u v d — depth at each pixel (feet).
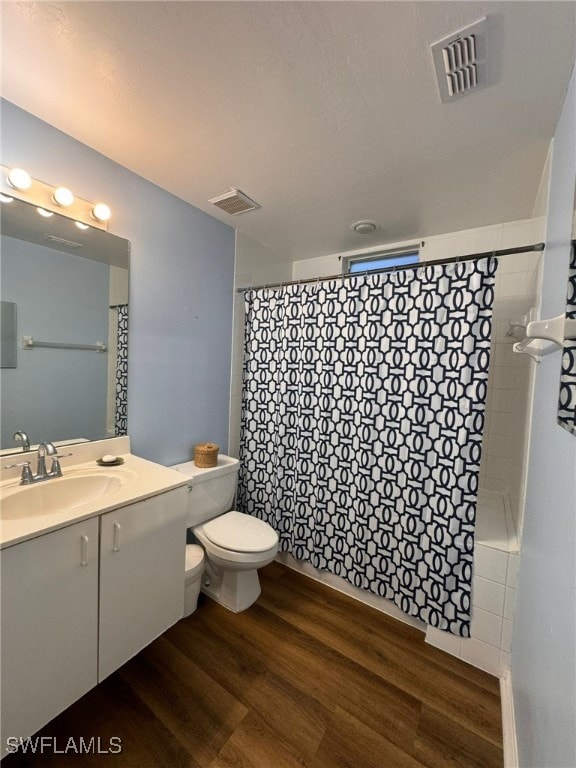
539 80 3.29
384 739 3.99
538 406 4.00
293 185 5.56
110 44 3.17
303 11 2.79
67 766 3.58
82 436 5.10
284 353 7.30
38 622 3.14
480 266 4.98
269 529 6.21
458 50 3.05
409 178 5.21
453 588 5.22
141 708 4.21
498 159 4.61
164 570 4.38
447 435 5.29
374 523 6.10
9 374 4.31
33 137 4.25
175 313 6.37
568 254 2.92
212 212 6.70
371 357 6.05
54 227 4.58
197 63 3.33
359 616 6.05
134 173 5.44
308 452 7.00
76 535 3.38
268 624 5.75
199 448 6.55
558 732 2.21
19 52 3.29
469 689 4.68
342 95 3.64
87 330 5.07
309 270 9.35
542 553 3.11
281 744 3.87
